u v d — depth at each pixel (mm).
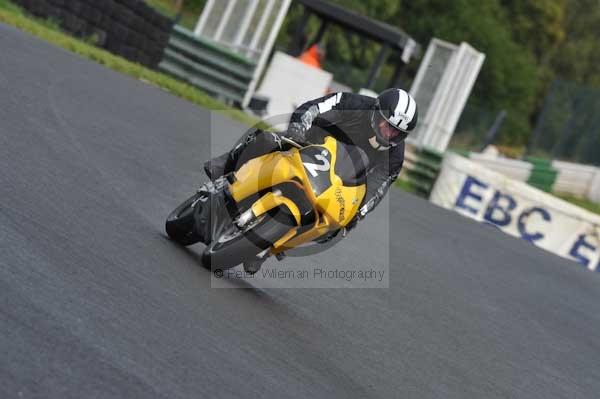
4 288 17734
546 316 39562
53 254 20906
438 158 73062
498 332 33281
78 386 15148
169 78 72625
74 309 18234
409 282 36344
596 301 48094
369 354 24562
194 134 48344
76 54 59531
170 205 31484
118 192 29922
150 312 20016
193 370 17844
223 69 74438
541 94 189750
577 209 65375
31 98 38469
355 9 140625
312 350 22734
